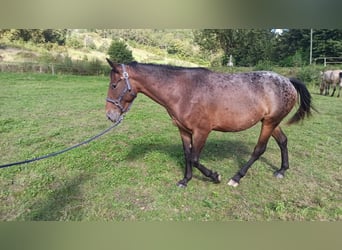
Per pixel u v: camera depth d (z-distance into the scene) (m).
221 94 3.58
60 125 7.39
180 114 3.62
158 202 3.64
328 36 23.28
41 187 4.06
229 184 4.07
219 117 3.63
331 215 3.40
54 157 4.99
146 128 7.25
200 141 3.72
